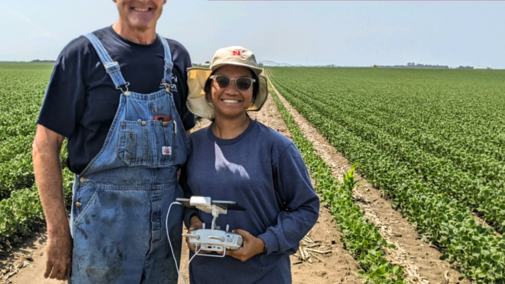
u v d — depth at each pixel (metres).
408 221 8.22
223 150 3.04
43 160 2.82
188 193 3.26
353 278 5.73
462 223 6.63
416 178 10.07
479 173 11.57
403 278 5.40
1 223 6.42
